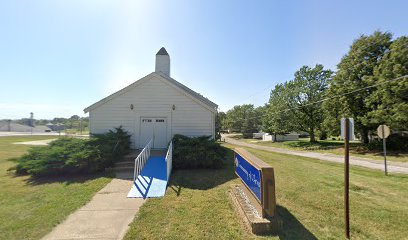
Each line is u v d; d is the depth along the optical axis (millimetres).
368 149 25391
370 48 26406
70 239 4383
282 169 10969
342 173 10430
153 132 14227
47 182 8430
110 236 4504
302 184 8133
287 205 6121
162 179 8688
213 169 10531
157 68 19281
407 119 20031
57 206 6023
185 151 10805
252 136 65000
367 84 25094
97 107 14141
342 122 4805
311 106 35344
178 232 4609
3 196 6836
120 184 8086
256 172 5137
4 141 25953
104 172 9906
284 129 38156
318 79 36000
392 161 17781
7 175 9531
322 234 4582
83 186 7863
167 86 14352
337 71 29891
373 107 24297
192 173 9758
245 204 5586
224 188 7605
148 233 4566
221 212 5613
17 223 5023
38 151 10750
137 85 14281
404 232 4707
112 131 13367
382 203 6355
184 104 14336
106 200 6496
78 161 9219
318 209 5863
